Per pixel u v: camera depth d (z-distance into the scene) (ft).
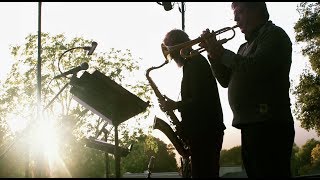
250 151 8.65
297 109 88.99
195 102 10.91
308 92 88.12
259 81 8.61
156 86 14.92
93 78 11.21
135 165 106.42
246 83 8.77
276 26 8.95
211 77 11.35
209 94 11.03
